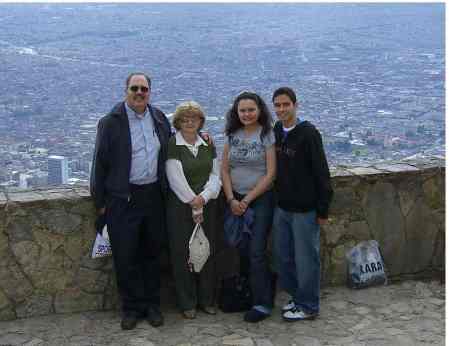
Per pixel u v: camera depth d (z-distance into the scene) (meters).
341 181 4.23
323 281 4.33
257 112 3.62
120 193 3.49
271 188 3.73
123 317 3.70
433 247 4.54
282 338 3.56
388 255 4.45
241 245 3.76
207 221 3.74
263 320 3.78
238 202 3.69
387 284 4.36
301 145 3.49
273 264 4.23
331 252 4.30
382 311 3.94
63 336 3.56
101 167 3.53
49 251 3.76
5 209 3.63
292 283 3.85
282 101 3.49
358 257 4.30
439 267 4.57
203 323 3.73
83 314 3.84
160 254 3.82
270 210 3.73
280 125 3.63
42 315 3.81
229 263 4.18
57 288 3.82
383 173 4.31
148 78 3.51
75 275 3.84
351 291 4.25
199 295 3.88
